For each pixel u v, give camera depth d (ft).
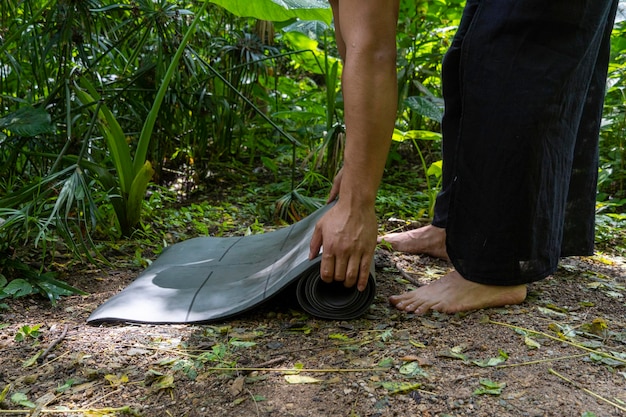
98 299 5.46
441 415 3.35
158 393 3.70
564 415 3.34
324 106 12.67
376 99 4.30
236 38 11.63
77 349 4.29
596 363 3.99
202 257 6.21
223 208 9.18
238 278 5.41
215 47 11.03
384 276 5.98
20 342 4.44
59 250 6.73
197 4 11.59
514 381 3.72
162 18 7.92
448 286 5.00
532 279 4.86
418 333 4.46
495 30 4.50
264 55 11.07
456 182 4.82
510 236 4.70
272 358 4.10
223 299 4.99
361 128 4.32
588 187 5.81
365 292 4.74
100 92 8.28
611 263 6.82
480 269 4.81
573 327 4.62
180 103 9.53
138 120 8.98
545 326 4.60
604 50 5.56
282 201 8.59
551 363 3.97
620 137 9.69
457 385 3.67
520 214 4.66
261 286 4.94
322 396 3.59
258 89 11.68
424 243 6.75
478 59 4.58
